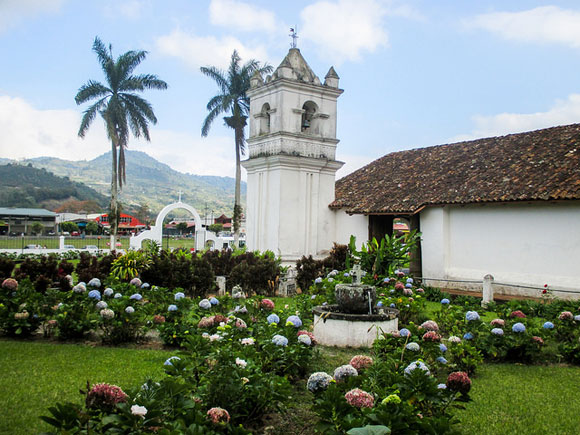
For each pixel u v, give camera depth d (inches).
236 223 1358.3
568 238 586.2
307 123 845.8
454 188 713.6
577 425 224.7
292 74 802.8
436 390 183.2
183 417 160.7
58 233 2596.0
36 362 284.4
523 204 631.2
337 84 854.5
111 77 1240.2
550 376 299.9
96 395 147.9
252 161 840.9
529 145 739.4
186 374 200.2
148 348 324.5
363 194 854.5
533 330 338.0
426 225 735.7
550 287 598.2
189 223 3115.2
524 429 218.5
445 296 605.9
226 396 190.1
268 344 245.1
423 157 900.0
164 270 545.0
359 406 163.5
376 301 383.2
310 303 422.6
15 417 208.2
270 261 624.1
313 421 215.9
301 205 820.6
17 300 339.0
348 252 649.6
